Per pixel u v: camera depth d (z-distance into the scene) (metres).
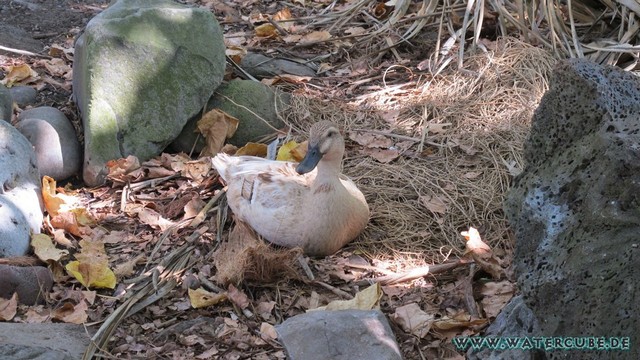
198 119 4.56
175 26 4.52
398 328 3.84
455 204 4.20
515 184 3.60
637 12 4.68
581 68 3.50
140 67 4.46
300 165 3.97
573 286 3.41
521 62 4.64
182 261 4.07
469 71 4.65
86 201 4.34
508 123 4.46
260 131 4.55
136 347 3.82
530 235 3.51
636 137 3.40
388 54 4.89
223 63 4.57
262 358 3.79
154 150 4.46
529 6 4.82
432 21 4.96
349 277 4.00
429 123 4.50
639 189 3.36
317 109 4.60
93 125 4.40
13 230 4.05
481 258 3.98
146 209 4.27
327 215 4.00
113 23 4.46
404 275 3.98
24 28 5.15
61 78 4.87
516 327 3.66
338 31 5.03
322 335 3.70
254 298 3.96
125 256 4.12
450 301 3.92
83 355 3.78
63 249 4.13
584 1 4.89
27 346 3.70
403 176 4.31
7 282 3.94
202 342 3.83
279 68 4.83
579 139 3.50
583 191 3.45
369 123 4.54
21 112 4.54
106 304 3.96
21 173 4.19
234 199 4.14
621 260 3.37
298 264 4.00
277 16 5.14
